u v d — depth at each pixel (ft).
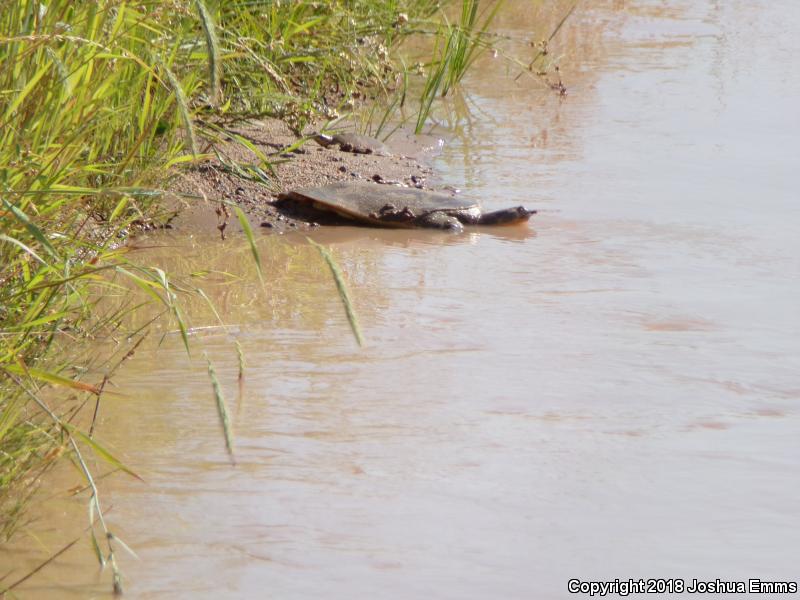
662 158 88.17
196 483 38.99
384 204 73.36
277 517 36.94
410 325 55.11
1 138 43.21
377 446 42.06
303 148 84.69
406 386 47.65
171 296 39.65
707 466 40.88
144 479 39.11
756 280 62.28
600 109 103.45
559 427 43.98
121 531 35.88
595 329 54.75
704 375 49.37
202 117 75.61
